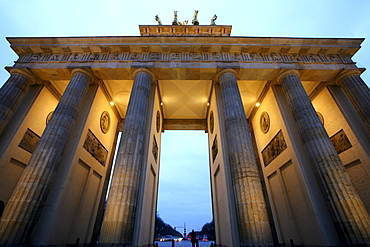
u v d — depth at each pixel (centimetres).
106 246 1361
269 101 2792
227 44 2527
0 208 1964
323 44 2578
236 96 2184
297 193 2105
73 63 2428
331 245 1603
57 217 1762
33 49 2502
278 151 2525
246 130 1939
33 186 1585
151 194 2492
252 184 1617
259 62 2484
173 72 2433
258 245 1373
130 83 2812
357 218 1499
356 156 2175
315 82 2781
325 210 1772
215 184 2767
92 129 2500
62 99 2109
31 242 1554
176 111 3528
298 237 2089
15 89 2231
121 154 1747
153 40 2520
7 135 2159
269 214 2716
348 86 2386
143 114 2053
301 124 2073
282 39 2548
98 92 2642
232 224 1750
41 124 2570
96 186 2708
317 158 1823
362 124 2245
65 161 1988
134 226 1695
